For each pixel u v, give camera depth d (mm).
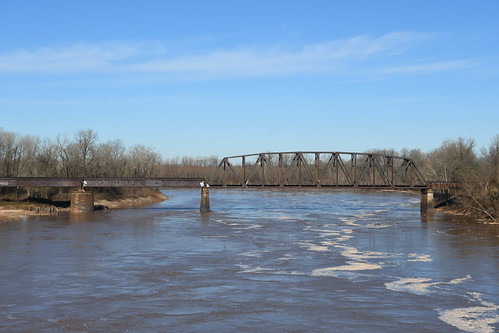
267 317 26703
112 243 50781
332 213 87812
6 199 90500
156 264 40219
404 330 24891
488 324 25828
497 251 47031
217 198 139625
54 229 61406
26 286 32875
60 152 122812
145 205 109312
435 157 137750
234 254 44969
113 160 137250
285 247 49000
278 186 96188
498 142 98750
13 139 119500
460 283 34312
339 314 27250
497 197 78625
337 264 40562
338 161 97562
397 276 36312
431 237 56438
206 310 27859
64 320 26109
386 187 95500
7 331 24516
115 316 26781
